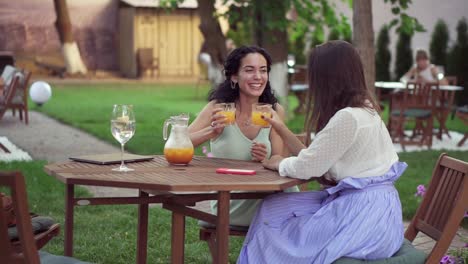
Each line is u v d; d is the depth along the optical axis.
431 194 3.39
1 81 11.77
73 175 3.07
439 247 3.05
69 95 18.92
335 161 3.12
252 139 3.85
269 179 3.09
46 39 26.52
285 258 3.04
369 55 8.83
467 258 4.28
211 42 13.84
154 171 3.22
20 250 3.09
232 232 3.72
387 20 18.55
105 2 27.33
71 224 3.43
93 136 11.10
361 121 3.11
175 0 13.69
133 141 10.27
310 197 3.26
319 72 3.23
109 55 27.62
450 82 13.22
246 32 13.48
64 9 26.11
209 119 3.95
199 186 2.86
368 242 3.03
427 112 10.73
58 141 10.54
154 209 6.09
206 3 13.66
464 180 3.05
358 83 3.21
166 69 27.67
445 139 11.88
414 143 10.91
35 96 14.95
